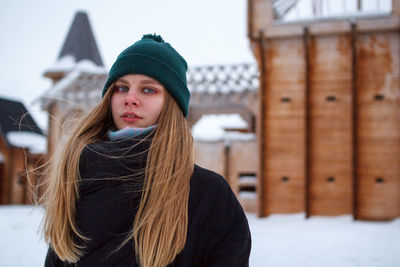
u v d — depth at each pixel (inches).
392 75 450.3
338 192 451.8
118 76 50.6
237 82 587.2
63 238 44.6
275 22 485.1
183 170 46.3
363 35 459.5
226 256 43.3
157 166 44.5
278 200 469.1
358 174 446.9
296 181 466.9
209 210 45.6
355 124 450.6
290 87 480.1
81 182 45.3
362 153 448.5
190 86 600.7
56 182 48.9
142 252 41.4
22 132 844.0
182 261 43.1
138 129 47.4
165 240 42.4
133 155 44.8
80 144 48.8
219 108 658.8
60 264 48.9
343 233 345.7
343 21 456.8
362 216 439.5
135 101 48.6
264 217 468.4
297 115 475.2
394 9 446.6
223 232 44.9
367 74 456.8
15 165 818.2
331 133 462.0
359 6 522.9
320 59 472.7
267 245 288.2
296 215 458.0
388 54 452.8
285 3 526.6
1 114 852.0
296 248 277.0
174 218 43.6
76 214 45.1
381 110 449.4
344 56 465.7
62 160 49.4
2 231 380.5
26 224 434.6
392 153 441.1
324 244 291.1
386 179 439.2
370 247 276.8
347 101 461.7
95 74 630.5
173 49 55.0
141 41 52.4
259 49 484.4
